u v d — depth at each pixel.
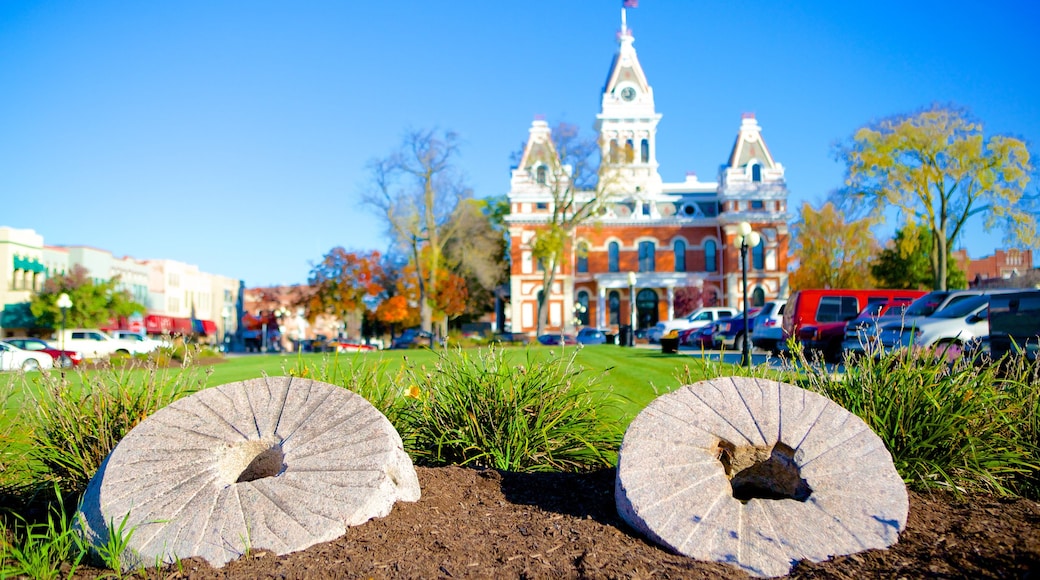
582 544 4.38
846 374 6.31
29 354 25.48
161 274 70.56
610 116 65.81
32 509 5.60
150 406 6.36
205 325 76.19
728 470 4.99
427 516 4.80
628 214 64.25
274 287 93.31
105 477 4.65
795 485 4.89
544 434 6.42
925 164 39.03
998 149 37.97
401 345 37.94
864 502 4.49
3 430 6.23
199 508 4.43
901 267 51.50
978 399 5.78
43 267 53.69
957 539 4.39
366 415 5.13
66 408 6.24
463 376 6.87
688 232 63.44
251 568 4.06
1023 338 9.53
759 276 61.03
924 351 6.37
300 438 4.97
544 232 54.44
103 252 59.44
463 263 63.16
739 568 4.07
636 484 4.62
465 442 6.47
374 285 57.47
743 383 5.31
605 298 62.19
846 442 4.85
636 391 10.90
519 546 4.37
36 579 4.15
